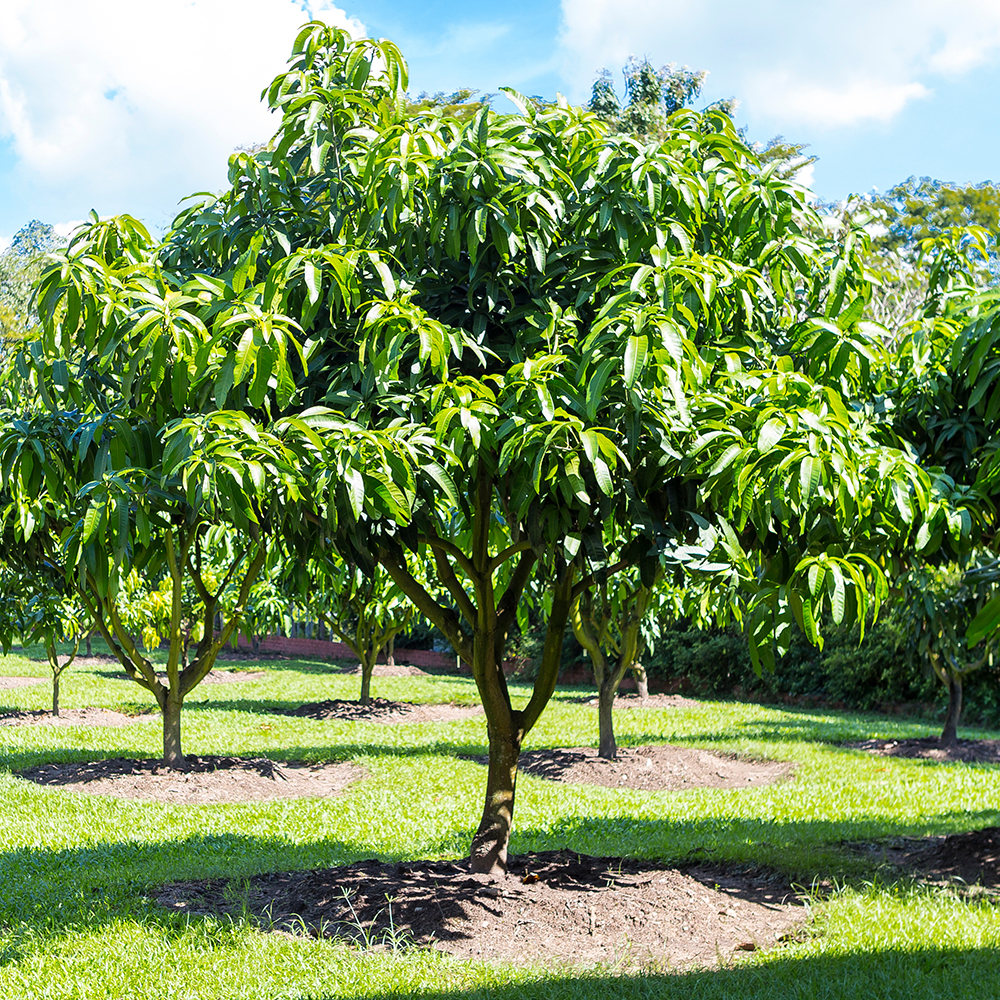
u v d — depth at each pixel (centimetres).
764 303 475
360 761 1052
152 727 1291
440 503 515
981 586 988
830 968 416
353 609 1562
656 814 787
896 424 529
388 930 462
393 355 372
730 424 388
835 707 1908
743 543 438
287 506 385
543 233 426
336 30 467
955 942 451
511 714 549
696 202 429
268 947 444
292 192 468
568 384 380
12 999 390
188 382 372
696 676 2167
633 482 403
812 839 679
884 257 2147
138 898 526
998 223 2792
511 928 468
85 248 468
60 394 536
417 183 420
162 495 425
